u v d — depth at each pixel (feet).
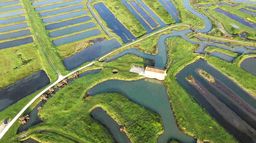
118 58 271.28
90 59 273.33
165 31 319.68
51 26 333.42
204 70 254.88
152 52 280.92
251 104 219.41
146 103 220.64
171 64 260.83
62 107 215.51
